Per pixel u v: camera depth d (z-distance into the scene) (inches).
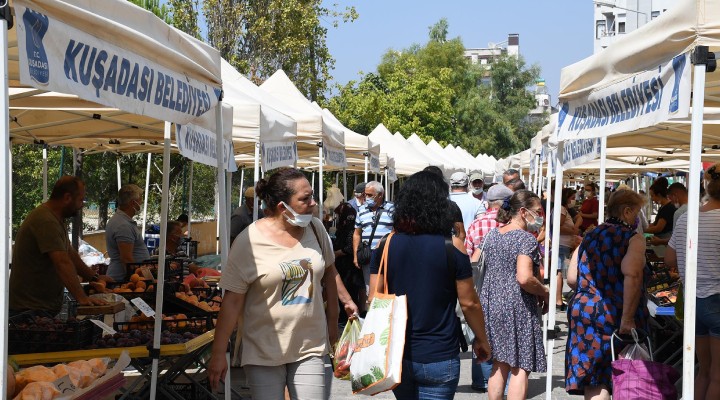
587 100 219.9
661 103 163.8
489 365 344.2
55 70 132.6
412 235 193.9
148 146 540.1
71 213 266.5
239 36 1186.6
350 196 1546.5
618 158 762.2
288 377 196.5
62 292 268.1
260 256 194.2
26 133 395.2
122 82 159.3
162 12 909.8
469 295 191.5
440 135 2069.4
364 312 492.4
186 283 321.7
